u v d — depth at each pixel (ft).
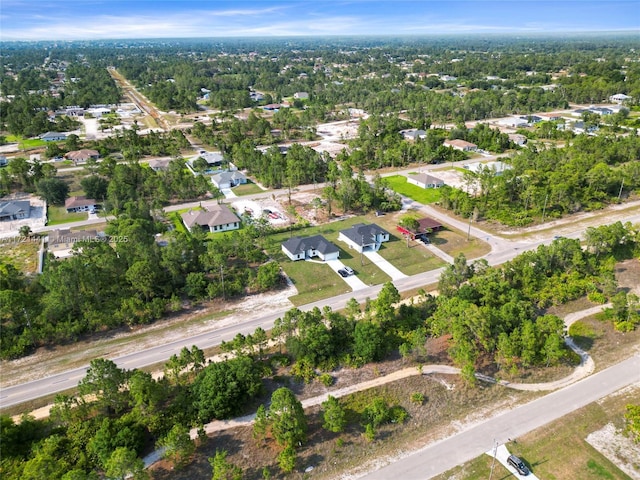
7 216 374.02
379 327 218.38
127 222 313.53
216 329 234.17
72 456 154.10
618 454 158.40
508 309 209.46
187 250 280.72
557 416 175.01
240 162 506.89
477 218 372.38
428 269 293.23
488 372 200.34
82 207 393.29
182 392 182.19
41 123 647.56
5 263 299.99
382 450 162.09
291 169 455.22
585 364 204.13
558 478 149.79
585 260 276.00
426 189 442.91
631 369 199.72
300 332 208.54
